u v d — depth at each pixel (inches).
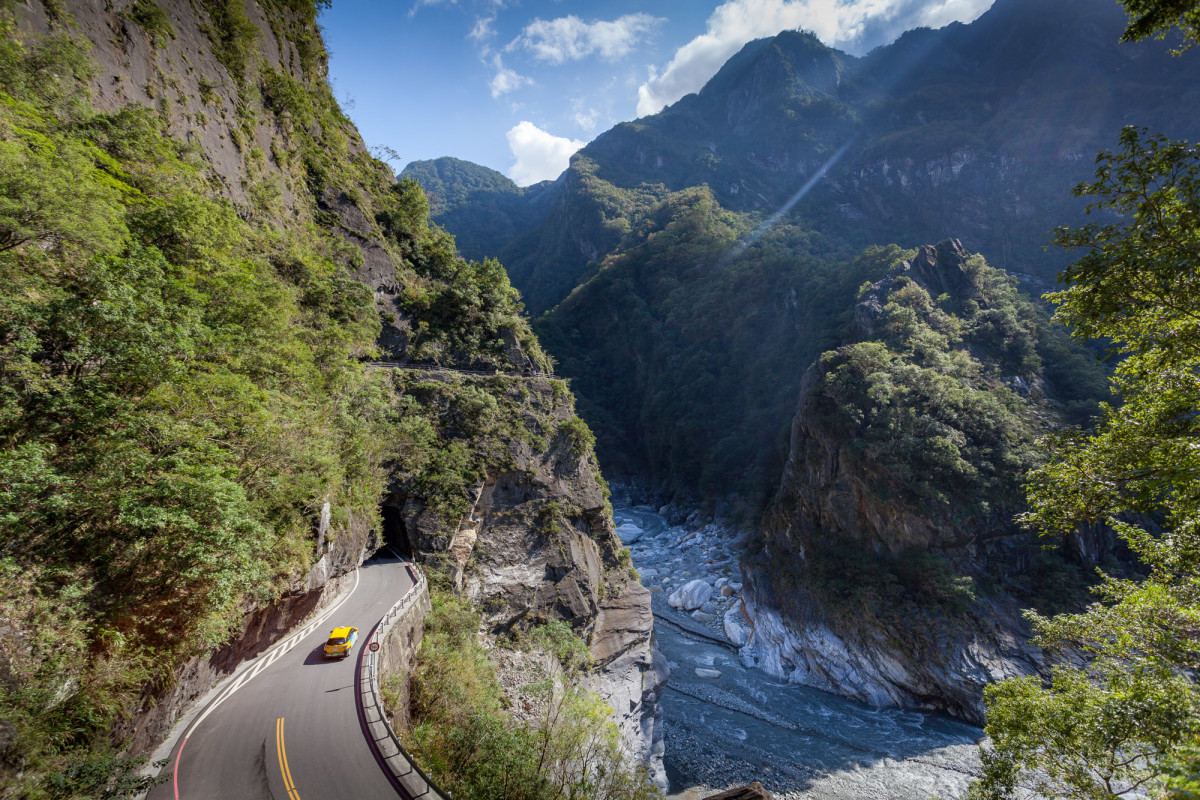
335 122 2018.9
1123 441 520.4
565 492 1651.1
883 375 2397.9
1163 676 531.5
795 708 1863.9
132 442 526.3
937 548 2066.9
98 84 891.4
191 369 660.7
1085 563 1994.3
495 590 1382.9
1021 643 1831.9
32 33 764.6
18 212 515.5
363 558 1249.4
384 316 1708.9
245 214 1237.7
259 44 1561.3
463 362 1817.2
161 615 561.6
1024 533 2030.0
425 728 820.0
